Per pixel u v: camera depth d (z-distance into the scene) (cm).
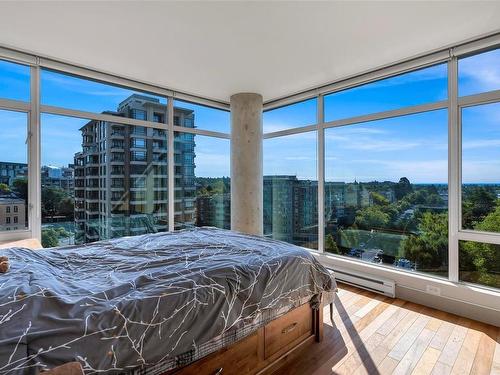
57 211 299
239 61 289
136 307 115
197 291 135
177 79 337
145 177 364
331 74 322
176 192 394
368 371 177
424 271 286
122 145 345
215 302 139
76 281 139
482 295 240
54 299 112
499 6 199
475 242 253
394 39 245
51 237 295
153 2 196
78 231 313
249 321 153
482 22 219
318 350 198
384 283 294
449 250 266
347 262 335
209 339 133
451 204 265
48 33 234
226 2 197
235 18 215
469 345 205
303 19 217
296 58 282
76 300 114
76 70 297
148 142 366
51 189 294
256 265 171
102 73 314
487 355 193
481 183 252
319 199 377
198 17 214
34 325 97
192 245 212
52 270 152
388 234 315
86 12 206
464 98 257
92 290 126
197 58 282
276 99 412
